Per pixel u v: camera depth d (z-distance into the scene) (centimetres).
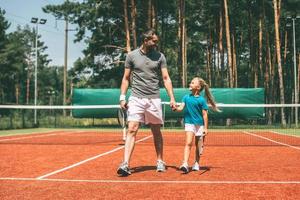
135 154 1007
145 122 684
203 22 5491
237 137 1788
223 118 2681
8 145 1305
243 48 6259
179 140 1574
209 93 718
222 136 1872
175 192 521
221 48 4806
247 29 5481
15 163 826
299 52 5762
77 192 523
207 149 1166
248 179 621
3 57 7281
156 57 684
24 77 10825
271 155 995
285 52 5475
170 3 5234
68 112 4472
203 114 700
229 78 3788
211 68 5644
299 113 5647
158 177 641
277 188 547
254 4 4906
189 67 7456
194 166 718
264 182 593
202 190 534
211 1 5034
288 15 4972
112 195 504
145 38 673
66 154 1009
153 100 677
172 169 736
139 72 677
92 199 483
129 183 586
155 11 4378
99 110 2695
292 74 5969
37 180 615
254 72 4903
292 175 662
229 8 5025
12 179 624
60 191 530
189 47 6250
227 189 540
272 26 5150
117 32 4894
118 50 4928
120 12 4756
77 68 5088
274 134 2045
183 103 706
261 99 2666
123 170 646
